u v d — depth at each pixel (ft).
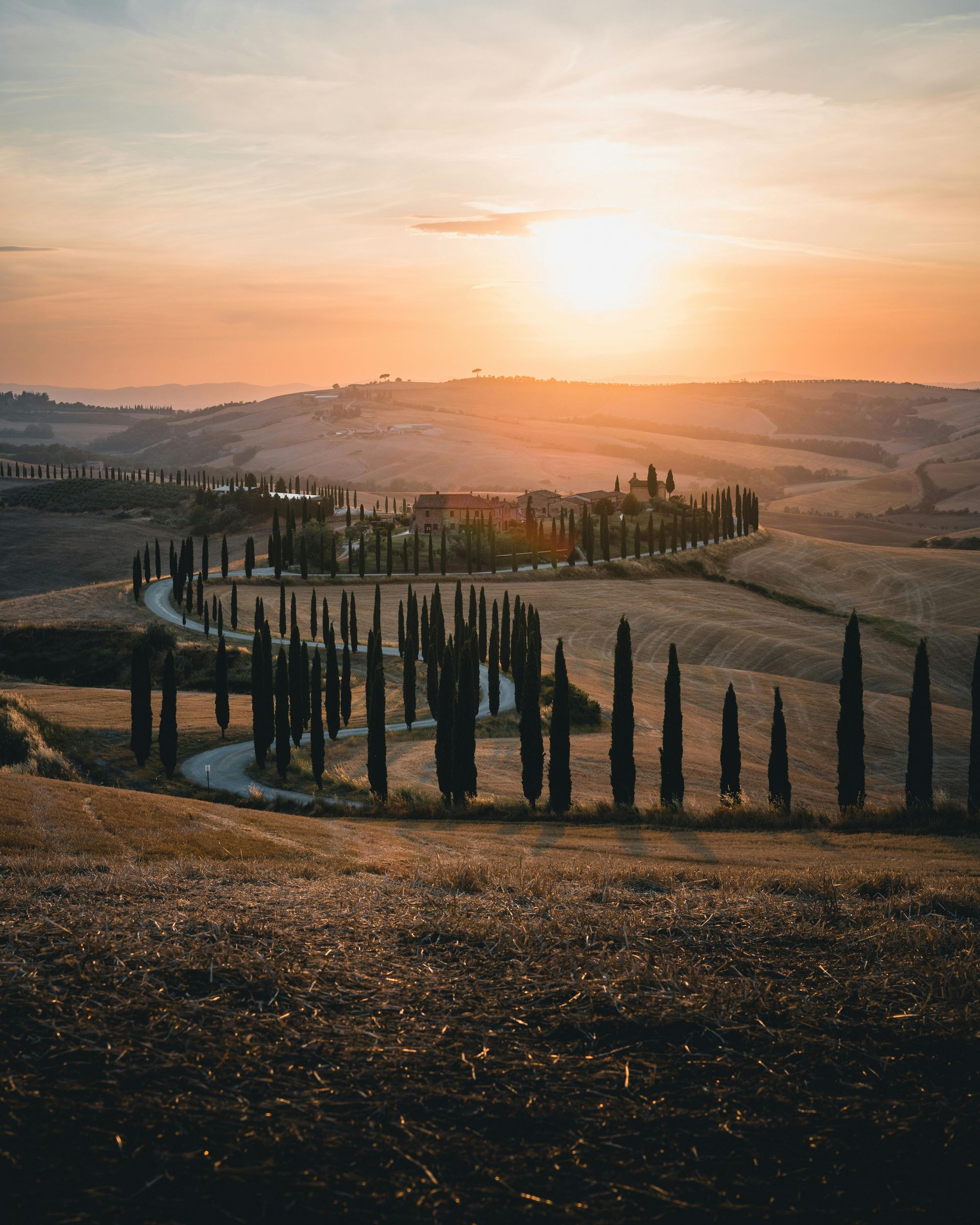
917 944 34.94
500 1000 28.43
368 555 595.47
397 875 62.28
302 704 246.27
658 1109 21.88
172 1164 18.66
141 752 221.66
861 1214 18.12
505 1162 19.45
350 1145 19.76
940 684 401.49
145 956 30.68
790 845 116.67
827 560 642.63
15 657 358.84
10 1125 19.67
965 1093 23.03
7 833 78.33
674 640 443.32
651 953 33.65
